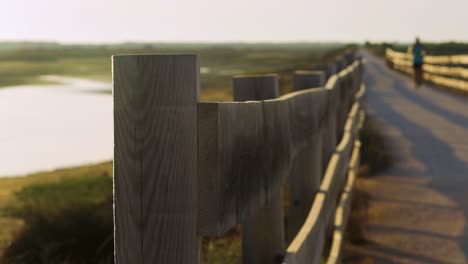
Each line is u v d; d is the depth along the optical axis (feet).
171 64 4.80
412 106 55.77
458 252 16.42
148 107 4.81
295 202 12.72
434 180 25.46
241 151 5.85
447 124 42.86
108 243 17.02
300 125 10.00
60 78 350.02
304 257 8.59
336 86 17.79
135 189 4.85
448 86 74.49
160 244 4.89
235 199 5.66
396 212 20.40
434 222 19.21
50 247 16.57
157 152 4.84
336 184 15.61
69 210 17.98
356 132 28.66
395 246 16.94
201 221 5.07
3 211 20.36
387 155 29.84
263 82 10.12
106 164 40.40
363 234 17.80
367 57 211.20
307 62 133.59
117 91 4.81
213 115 5.00
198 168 5.05
